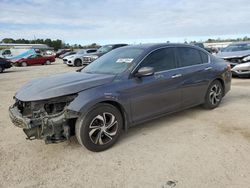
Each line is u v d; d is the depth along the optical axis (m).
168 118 5.33
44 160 3.67
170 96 4.76
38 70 19.47
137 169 3.34
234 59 10.41
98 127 3.81
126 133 4.58
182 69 5.01
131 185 3.00
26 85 4.38
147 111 4.43
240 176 3.09
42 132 3.51
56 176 3.25
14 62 25.69
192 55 5.38
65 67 21.97
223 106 6.11
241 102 6.44
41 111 3.58
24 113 3.79
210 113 5.59
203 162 3.45
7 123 5.34
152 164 3.45
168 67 4.80
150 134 4.50
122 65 4.42
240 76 10.26
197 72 5.27
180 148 3.90
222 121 5.03
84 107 3.60
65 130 3.62
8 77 14.60
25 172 3.36
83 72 4.72
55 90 3.62
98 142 3.83
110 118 3.96
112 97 3.88
